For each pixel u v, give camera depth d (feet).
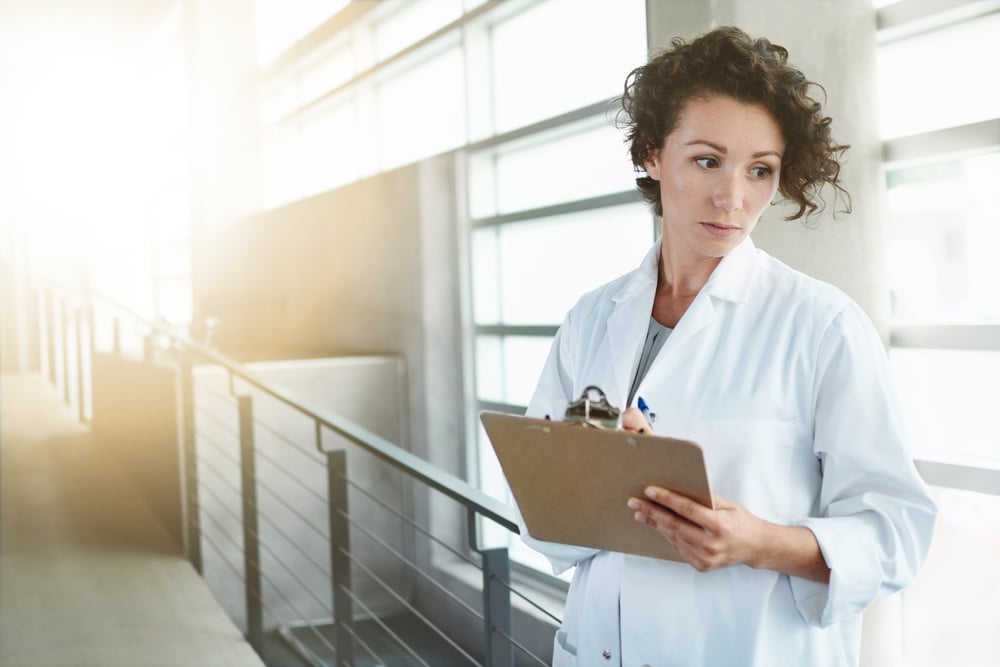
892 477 2.89
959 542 7.67
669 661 3.16
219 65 22.90
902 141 7.89
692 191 3.09
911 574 2.88
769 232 7.60
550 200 13.88
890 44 8.09
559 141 13.58
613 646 3.38
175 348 14.48
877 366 2.97
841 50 7.86
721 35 3.07
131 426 16.60
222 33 22.93
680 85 3.10
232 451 15.08
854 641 3.16
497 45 14.78
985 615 7.50
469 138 15.10
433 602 16.20
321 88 21.08
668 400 3.24
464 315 15.46
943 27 7.64
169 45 29.22
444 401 15.76
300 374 15.58
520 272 14.67
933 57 7.75
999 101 7.29
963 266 7.75
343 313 18.21
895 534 2.85
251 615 10.61
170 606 10.86
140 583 11.73
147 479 15.47
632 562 3.25
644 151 3.44
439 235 15.55
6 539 13.57
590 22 12.64
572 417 2.94
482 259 15.38
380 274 16.78
